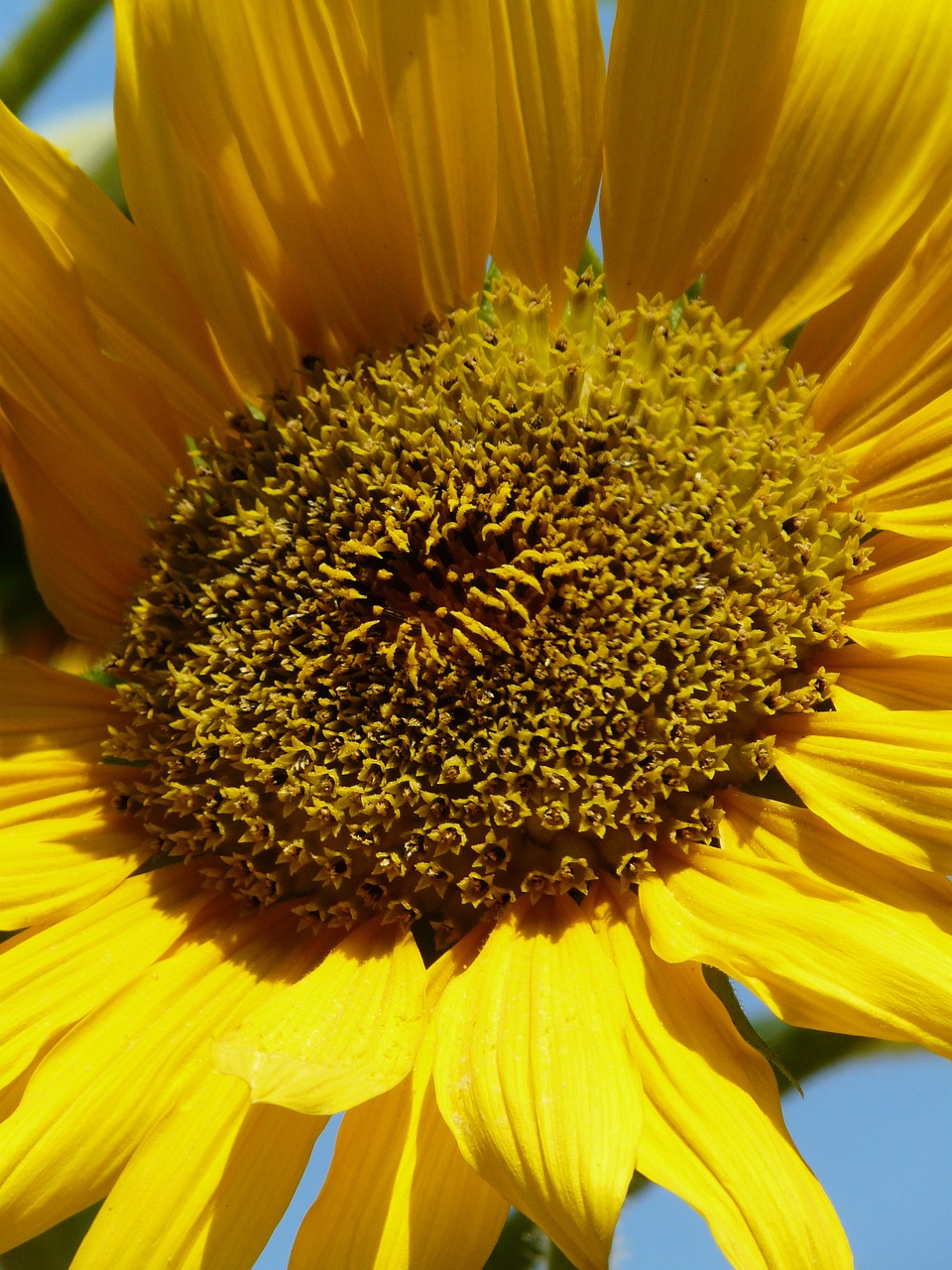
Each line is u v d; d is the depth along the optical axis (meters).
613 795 0.24
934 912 0.22
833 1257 0.20
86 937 0.25
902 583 0.25
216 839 0.25
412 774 0.24
